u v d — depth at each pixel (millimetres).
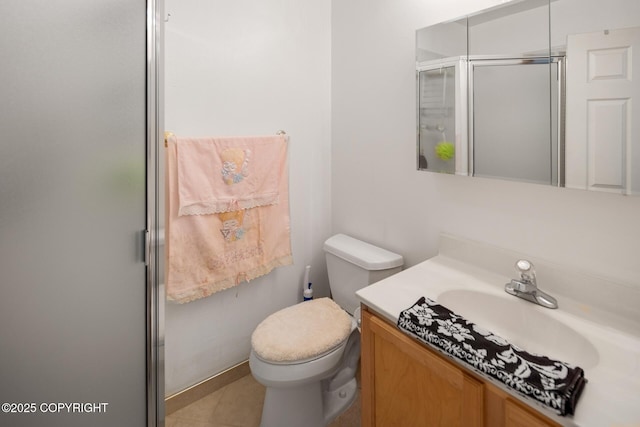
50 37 580
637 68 850
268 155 1614
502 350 818
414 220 1525
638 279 938
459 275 1256
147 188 762
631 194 882
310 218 1910
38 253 587
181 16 1376
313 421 1397
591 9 909
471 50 1182
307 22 1761
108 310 704
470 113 1208
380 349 1082
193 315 1574
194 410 1583
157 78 772
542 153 1041
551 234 1099
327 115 1905
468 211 1319
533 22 1024
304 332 1354
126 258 730
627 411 666
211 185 1447
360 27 1683
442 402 904
